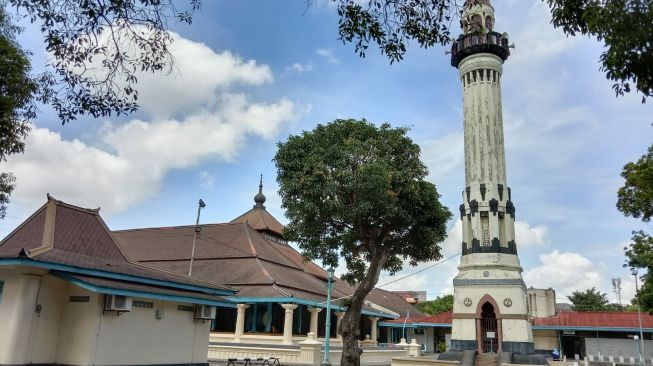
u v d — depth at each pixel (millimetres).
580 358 48656
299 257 56156
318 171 22000
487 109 38219
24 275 16250
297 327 42156
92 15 9719
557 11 9883
